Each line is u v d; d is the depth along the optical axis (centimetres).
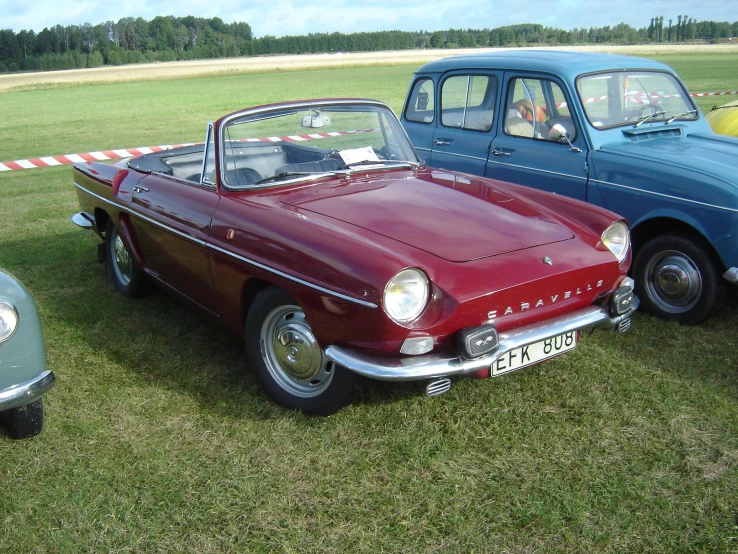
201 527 262
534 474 291
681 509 268
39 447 315
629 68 531
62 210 801
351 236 305
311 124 416
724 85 2448
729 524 259
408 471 295
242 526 262
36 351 298
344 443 315
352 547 251
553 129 498
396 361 287
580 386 365
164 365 397
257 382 374
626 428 325
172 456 307
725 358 398
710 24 16762
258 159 396
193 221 376
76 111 2348
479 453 307
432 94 610
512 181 539
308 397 333
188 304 420
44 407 349
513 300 302
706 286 430
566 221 358
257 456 306
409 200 361
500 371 310
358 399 352
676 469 294
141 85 4434
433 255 303
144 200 428
